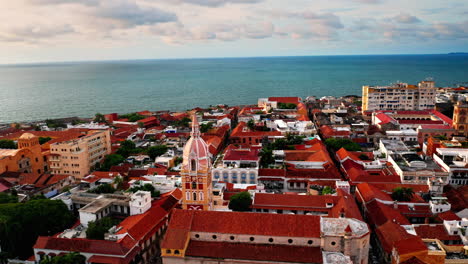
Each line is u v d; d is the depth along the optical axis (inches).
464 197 5027.1
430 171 5487.2
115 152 7795.3
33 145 7263.8
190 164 4092.0
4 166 6200.8
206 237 3565.5
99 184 5757.9
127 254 3575.3
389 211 4461.1
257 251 3390.7
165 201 4662.9
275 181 5866.1
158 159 6870.1
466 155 5949.8
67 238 3745.1
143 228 3996.1
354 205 4397.1
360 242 3299.7
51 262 3324.3
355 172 5797.2
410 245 3395.7
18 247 4146.2
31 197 5162.4
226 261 3368.6
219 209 4434.1
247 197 4618.6
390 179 5531.5
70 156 6569.9
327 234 3314.5
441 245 3580.2
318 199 4672.7
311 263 3223.4
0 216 3954.2
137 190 5044.3
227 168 5920.3
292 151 6968.5
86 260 3577.8
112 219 4429.1
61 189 5654.5
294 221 3499.0
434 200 4788.4
